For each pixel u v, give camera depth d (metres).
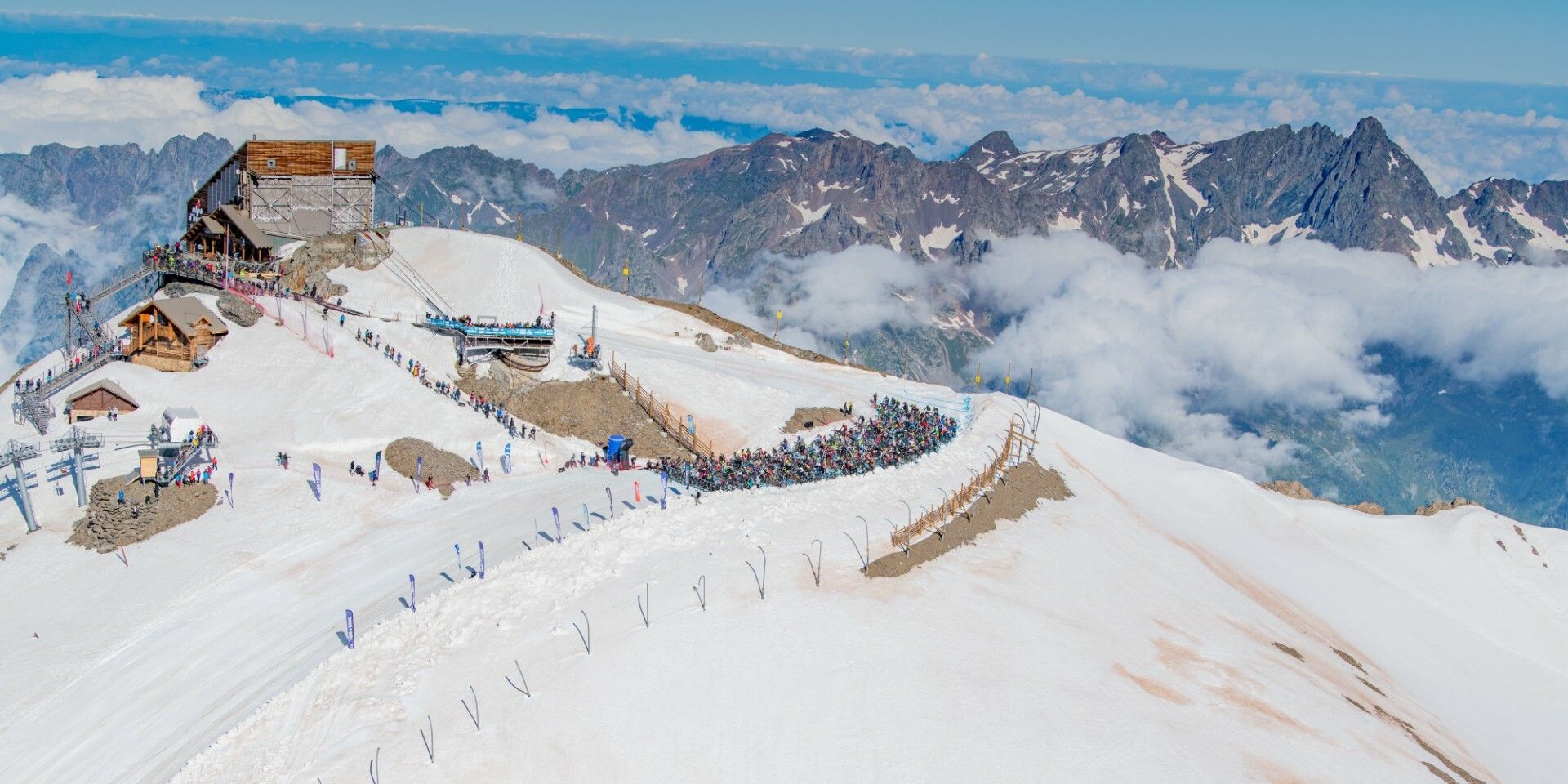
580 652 56.81
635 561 66.62
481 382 103.56
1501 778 65.81
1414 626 99.50
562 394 103.25
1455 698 85.00
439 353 106.19
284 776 49.62
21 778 53.69
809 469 83.62
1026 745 51.34
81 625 67.69
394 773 49.00
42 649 65.12
